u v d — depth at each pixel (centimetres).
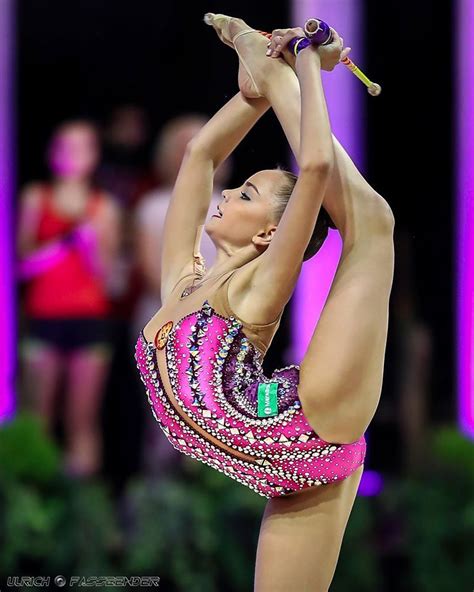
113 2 1731
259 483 730
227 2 1725
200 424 716
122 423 1564
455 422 1686
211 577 1340
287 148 1648
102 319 1548
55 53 1742
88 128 1581
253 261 732
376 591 1357
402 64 1731
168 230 810
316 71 719
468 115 1720
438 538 1362
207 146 812
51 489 1352
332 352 698
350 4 1722
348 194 722
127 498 1383
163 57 1738
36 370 1534
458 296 1695
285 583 727
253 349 722
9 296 1705
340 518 737
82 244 1546
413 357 1581
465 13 1717
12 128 1742
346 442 713
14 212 1739
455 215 1712
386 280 716
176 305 750
